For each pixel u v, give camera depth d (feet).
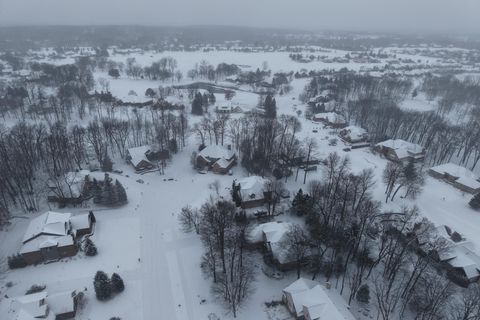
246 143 380.37
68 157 349.20
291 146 370.73
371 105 543.80
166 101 577.02
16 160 305.53
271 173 357.00
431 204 312.50
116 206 293.84
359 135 450.71
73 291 195.62
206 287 212.64
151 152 382.42
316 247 239.71
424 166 397.60
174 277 219.41
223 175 354.74
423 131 441.27
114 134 409.69
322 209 255.91
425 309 181.27
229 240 232.73
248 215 279.49
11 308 179.63
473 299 185.47
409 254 237.04
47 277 215.72
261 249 244.42
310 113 572.92
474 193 330.75
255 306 200.23
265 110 543.80
